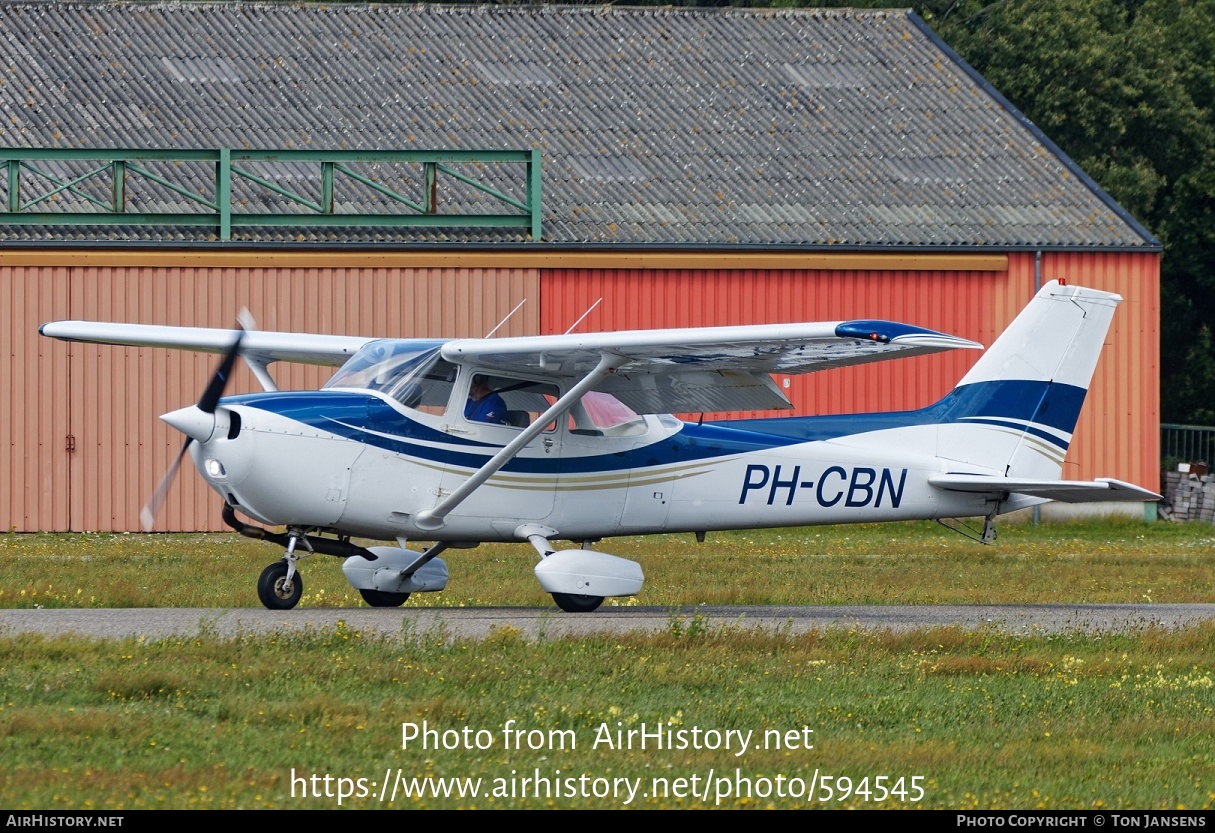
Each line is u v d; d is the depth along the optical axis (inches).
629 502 1807.3
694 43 4052.7
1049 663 1344.7
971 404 1988.2
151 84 3580.2
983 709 1141.1
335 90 3659.0
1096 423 3560.5
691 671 1246.3
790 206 3523.6
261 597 1663.4
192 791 860.0
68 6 3786.9
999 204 3614.7
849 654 1369.3
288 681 1154.0
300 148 3432.6
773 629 1565.0
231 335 1967.3
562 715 1069.1
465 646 1314.0
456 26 3969.0
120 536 3132.4
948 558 2691.9
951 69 4072.3
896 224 3501.5
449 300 3270.2
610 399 1797.5
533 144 3597.4
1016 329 2004.2
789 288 3408.0
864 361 1606.8
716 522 1866.4
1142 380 3567.9
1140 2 6776.6
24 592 1827.0
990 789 921.5
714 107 3821.4
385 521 1653.5
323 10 3951.8
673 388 1748.3
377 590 1768.0
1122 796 910.4
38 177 3262.8
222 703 1063.6
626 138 3676.2
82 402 3171.8
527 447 1729.8
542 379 1743.4
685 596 1926.7
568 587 1681.8
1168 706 1178.0
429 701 1097.4
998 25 5816.9
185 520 3208.7
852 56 4082.2
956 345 1477.6
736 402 1780.3
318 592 1932.8
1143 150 5831.7
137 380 3186.5
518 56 3897.6
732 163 3639.3
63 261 3129.9
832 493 1910.7
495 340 1660.9
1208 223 5684.1
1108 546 3139.8
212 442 1558.8
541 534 1742.1
